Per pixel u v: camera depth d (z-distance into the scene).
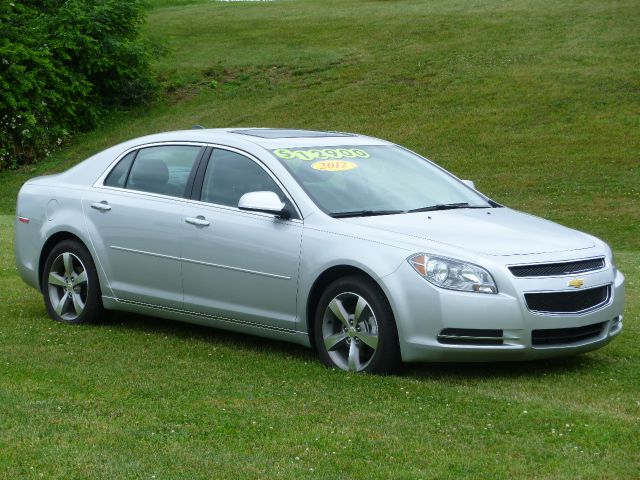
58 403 5.62
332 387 6.08
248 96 32.72
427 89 30.59
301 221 6.79
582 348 6.45
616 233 18.34
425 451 4.82
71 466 4.57
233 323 7.20
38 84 30.84
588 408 5.62
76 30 32.59
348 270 6.56
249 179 7.20
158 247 7.51
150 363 6.70
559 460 4.69
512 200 21.53
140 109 33.56
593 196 21.27
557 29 34.75
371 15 40.72
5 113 30.36
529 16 37.09
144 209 7.63
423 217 6.80
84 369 6.48
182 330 7.95
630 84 28.53
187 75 35.16
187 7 46.69
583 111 27.12
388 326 6.34
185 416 5.39
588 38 33.22
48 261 8.27
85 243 7.96
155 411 5.48
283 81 33.47
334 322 6.65
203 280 7.28
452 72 31.59
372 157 7.56
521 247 6.41
